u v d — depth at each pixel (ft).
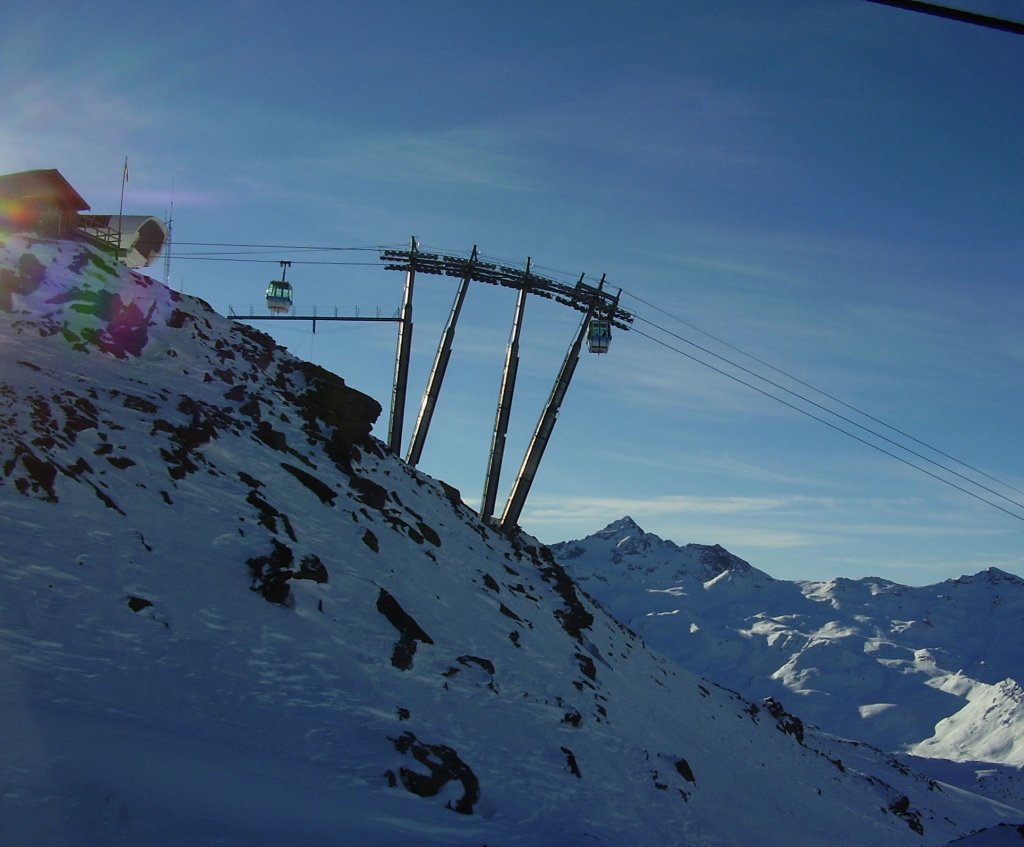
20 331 130.82
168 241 200.34
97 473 102.17
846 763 275.18
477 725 105.40
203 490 114.01
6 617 74.33
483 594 151.02
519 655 135.54
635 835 100.94
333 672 94.17
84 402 114.93
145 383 135.03
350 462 159.02
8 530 85.56
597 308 219.82
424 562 145.69
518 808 91.71
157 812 52.54
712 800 134.72
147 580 89.97
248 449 134.41
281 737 77.51
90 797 51.11
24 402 105.60
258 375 164.96
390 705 94.99
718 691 238.48
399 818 69.15
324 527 128.47
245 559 103.96
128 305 152.97
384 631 111.24
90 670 72.49
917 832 208.54
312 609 104.94
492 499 213.87
